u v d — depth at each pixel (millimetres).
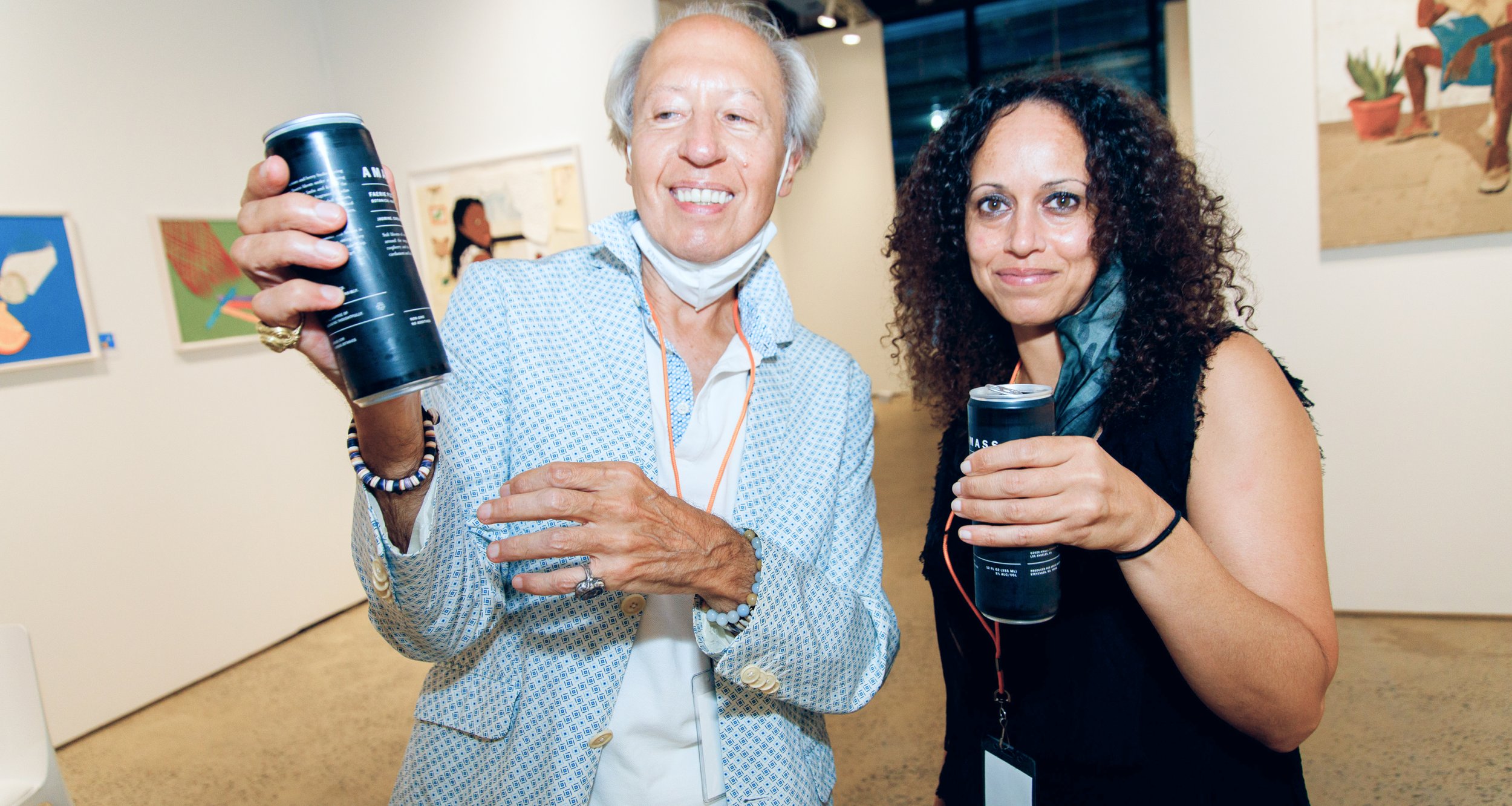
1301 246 2873
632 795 946
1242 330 905
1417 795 2031
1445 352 2791
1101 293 923
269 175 574
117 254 3059
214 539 3359
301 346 634
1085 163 884
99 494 2969
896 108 8938
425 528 731
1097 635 895
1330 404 2936
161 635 3139
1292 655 739
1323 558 813
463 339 943
